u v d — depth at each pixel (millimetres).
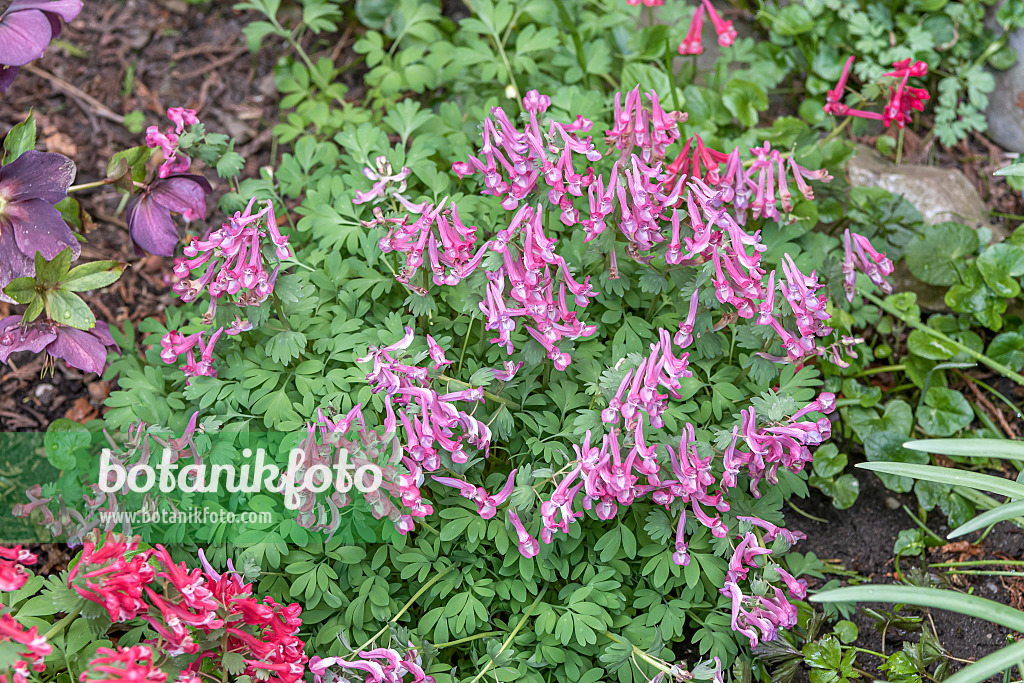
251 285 958
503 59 1099
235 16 1218
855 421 1074
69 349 981
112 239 1136
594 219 970
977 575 1052
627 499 959
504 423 976
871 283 1092
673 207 984
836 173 1096
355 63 1198
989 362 1075
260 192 1029
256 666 930
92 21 1205
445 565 987
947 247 1099
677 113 995
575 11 1166
